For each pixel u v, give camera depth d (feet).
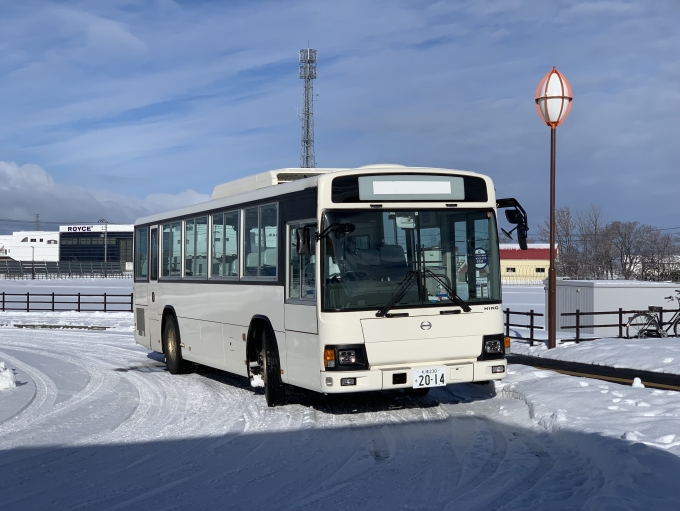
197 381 48.39
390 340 31.86
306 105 286.46
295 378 34.35
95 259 456.45
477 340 33.30
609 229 220.84
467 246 33.73
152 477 24.89
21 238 502.79
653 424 27.22
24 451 29.27
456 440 29.09
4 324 105.40
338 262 31.76
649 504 18.28
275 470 25.38
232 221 41.47
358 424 32.81
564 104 53.78
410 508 20.44
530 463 24.99
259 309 37.93
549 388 36.86
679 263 198.18
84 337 86.07
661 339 56.95
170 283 51.65
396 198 32.78
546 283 79.61
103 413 37.35
